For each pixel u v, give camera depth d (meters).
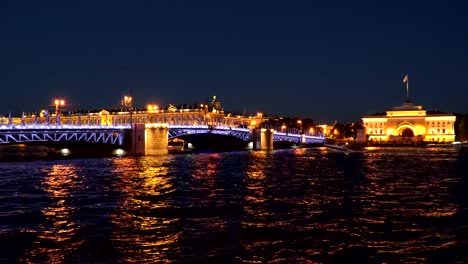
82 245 38.22
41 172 94.19
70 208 53.31
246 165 119.62
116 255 35.84
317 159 151.00
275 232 42.31
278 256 35.84
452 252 36.81
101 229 43.22
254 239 40.03
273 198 61.28
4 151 185.50
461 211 52.12
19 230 42.81
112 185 73.81
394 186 74.69
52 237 40.47
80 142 144.62
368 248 37.78
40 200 58.69
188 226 44.50
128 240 39.62
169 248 37.53
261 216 49.19
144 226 44.50
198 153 188.12
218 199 60.31
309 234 41.75
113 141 154.75
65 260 34.78
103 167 107.94
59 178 83.12
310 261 34.91
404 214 50.44
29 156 151.12
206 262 34.47
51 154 160.50
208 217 48.69
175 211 51.78
